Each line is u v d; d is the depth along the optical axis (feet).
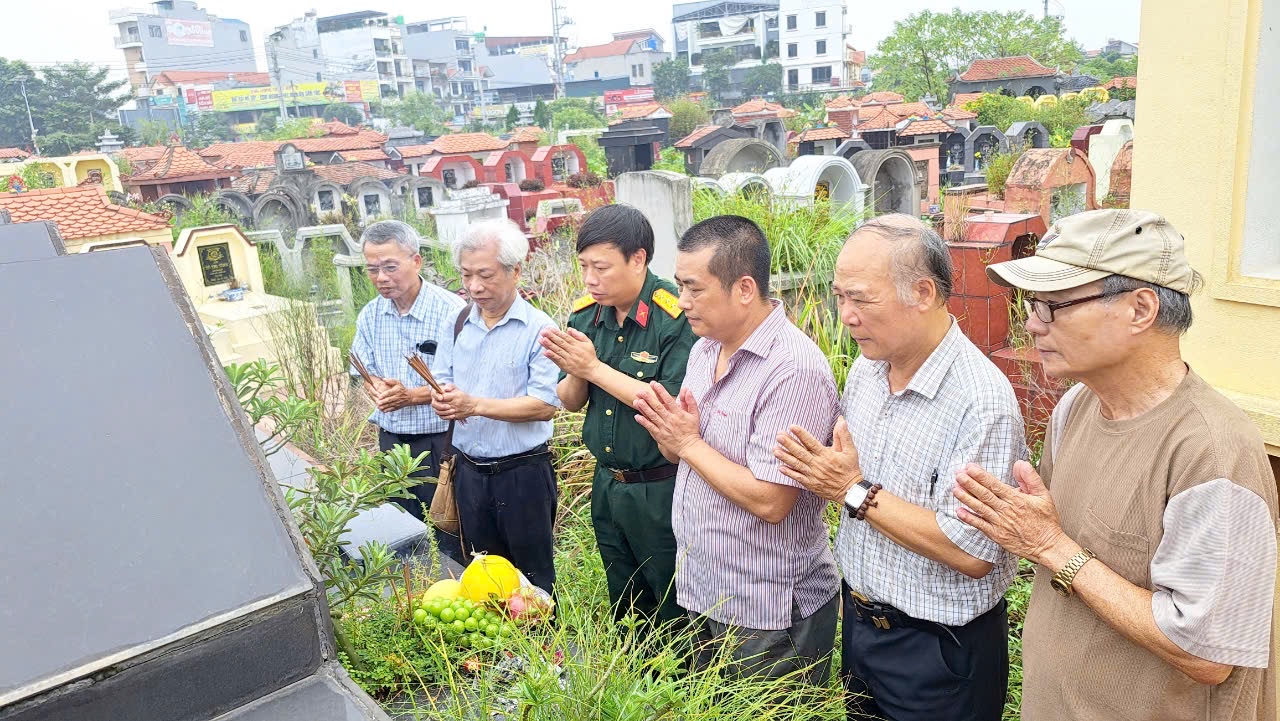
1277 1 7.29
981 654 6.46
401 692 7.36
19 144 293.43
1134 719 5.15
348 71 411.54
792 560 7.59
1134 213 4.88
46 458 3.80
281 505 4.00
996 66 189.47
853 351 15.28
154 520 3.72
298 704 3.58
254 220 84.43
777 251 18.54
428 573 9.61
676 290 9.10
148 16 411.13
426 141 267.59
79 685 3.18
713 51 410.52
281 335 21.03
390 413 12.76
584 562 11.81
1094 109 127.13
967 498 5.35
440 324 12.84
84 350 4.29
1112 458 5.14
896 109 135.64
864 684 7.23
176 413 4.16
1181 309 4.82
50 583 3.40
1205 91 7.79
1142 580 5.03
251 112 377.71
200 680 3.46
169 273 4.89
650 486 8.87
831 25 336.49
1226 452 4.63
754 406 7.33
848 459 6.39
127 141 297.33
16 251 7.13
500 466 10.73
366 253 12.67
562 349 8.66
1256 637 4.62
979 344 13.82
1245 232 7.77
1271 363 7.68
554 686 5.98
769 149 49.21
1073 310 4.92
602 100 425.28
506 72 474.90
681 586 8.12
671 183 21.83
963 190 42.19
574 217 32.99
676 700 6.07
